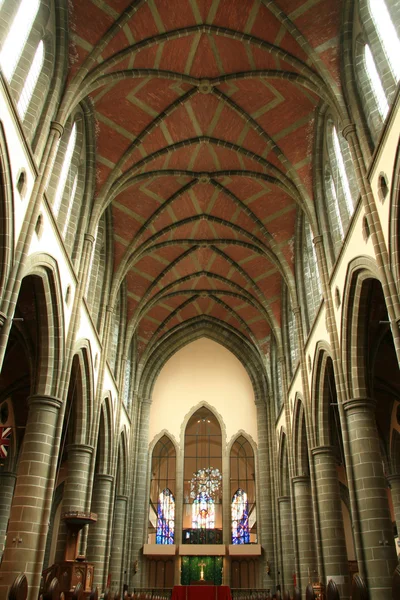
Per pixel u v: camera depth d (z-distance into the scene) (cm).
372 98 1666
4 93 1248
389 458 2966
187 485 3769
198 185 2730
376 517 1572
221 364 4025
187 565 3409
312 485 2183
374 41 1609
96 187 2270
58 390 1695
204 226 3009
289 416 2911
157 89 2169
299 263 2681
